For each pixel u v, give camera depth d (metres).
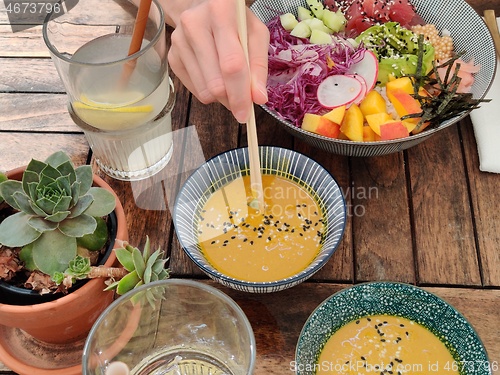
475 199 0.53
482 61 0.58
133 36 0.47
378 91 0.59
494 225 0.52
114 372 0.41
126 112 0.50
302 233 0.51
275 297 0.48
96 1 0.54
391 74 0.59
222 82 0.46
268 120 0.59
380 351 0.45
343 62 0.60
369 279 0.49
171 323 0.43
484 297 0.48
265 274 0.49
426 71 0.60
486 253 0.50
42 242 0.40
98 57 0.52
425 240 0.51
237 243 0.50
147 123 0.52
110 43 0.52
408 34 0.61
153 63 0.50
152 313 0.42
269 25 0.63
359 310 0.46
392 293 0.46
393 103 0.56
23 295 0.40
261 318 0.47
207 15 0.47
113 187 0.55
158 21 0.49
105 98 0.49
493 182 0.54
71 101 0.52
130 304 0.40
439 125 0.52
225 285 0.46
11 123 0.58
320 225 0.51
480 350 0.43
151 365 0.43
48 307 0.39
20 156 0.56
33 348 0.46
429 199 0.53
